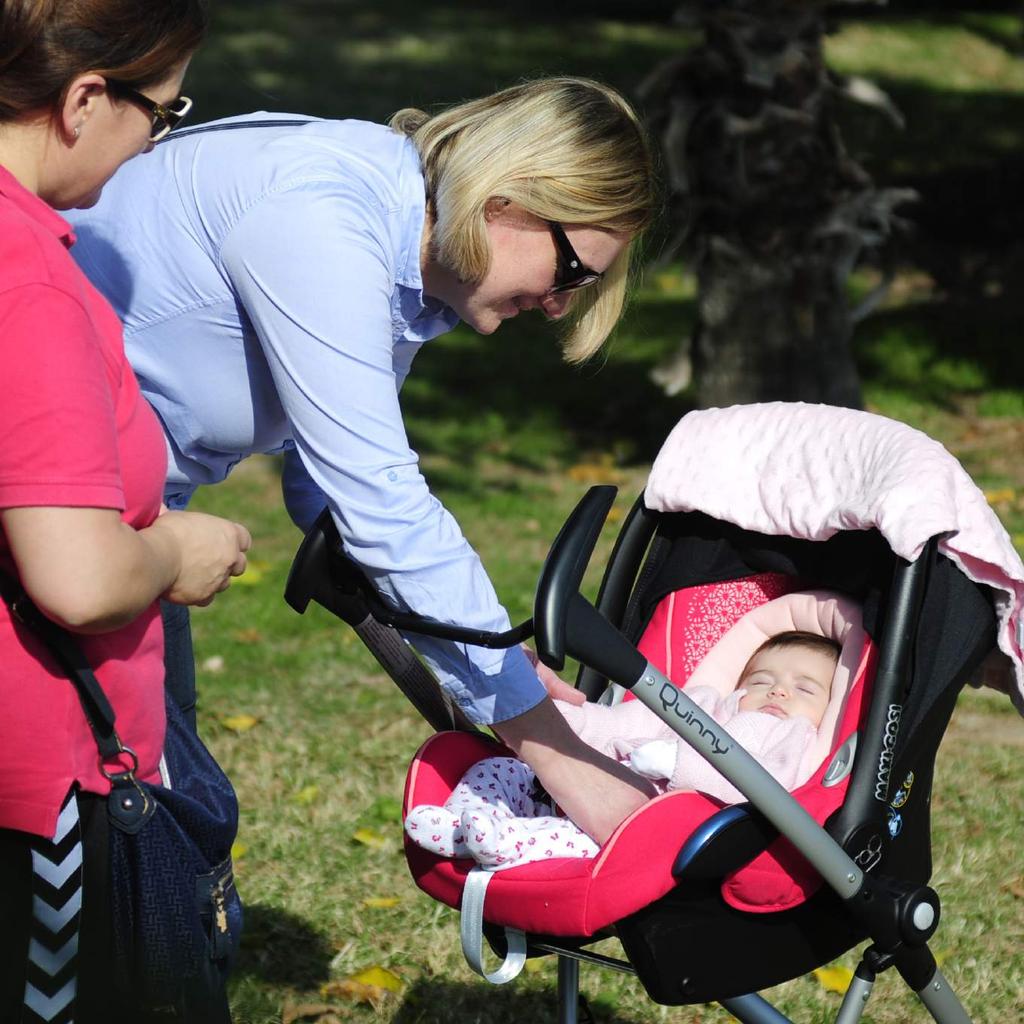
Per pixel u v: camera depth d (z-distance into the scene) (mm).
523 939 2787
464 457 9367
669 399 10211
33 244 2098
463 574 2590
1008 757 5449
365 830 4852
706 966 2713
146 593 2180
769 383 8430
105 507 2088
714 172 8148
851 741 2912
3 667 2145
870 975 2818
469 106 2693
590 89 2680
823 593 3414
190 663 3268
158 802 2291
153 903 2270
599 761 2740
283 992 4023
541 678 2904
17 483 2043
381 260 2641
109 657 2244
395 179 2697
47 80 2125
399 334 2881
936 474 2916
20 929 2223
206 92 17453
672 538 3545
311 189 2615
